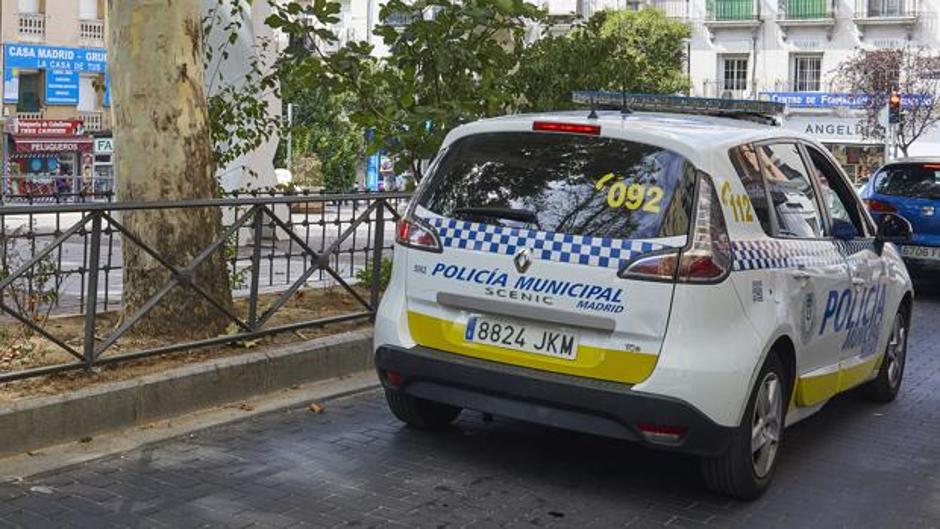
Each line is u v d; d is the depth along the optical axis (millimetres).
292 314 7855
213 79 10789
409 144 9117
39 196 9492
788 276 5375
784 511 5117
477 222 5309
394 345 5449
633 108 6000
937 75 39375
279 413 6410
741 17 46156
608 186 5066
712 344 4809
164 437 5727
